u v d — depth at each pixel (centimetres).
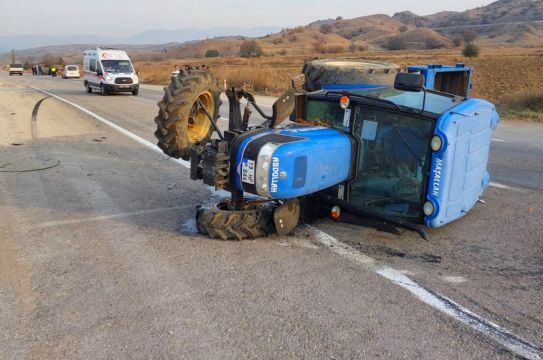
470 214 638
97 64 2708
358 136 538
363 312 390
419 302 407
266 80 2842
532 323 377
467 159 525
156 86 3647
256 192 475
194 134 601
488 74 3400
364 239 545
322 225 584
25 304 404
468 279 452
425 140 500
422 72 723
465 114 506
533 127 1388
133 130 1344
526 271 471
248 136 493
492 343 351
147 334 360
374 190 539
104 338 356
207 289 427
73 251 512
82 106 2016
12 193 731
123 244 530
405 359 331
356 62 742
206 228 538
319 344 347
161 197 713
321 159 490
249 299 409
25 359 333
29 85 3719
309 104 583
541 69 3541
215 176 492
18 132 1301
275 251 508
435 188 498
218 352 339
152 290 426
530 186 774
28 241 539
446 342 351
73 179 817
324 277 450
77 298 413
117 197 712
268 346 345
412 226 513
